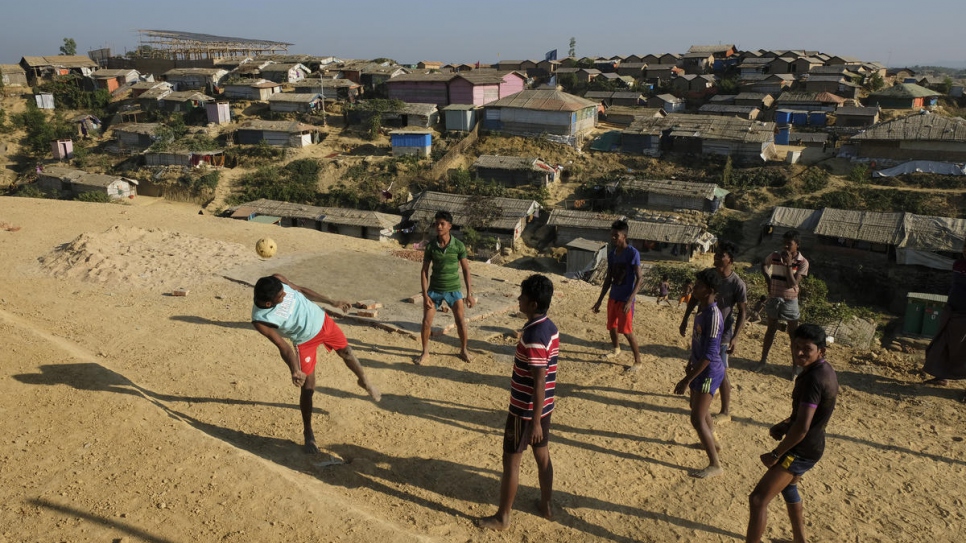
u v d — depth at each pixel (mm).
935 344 7652
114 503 4543
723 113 68312
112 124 73312
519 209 46188
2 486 4660
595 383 7629
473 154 57875
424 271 7766
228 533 4316
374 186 54281
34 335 7188
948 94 77625
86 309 9273
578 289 11531
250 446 5773
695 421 5633
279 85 75438
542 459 4855
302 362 5629
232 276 11078
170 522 4383
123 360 7570
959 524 5141
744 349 8789
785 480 4449
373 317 9320
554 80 84125
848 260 38812
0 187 61906
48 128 68500
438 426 6465
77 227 14453
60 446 5184
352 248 13680
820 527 5070
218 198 54438
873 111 61656
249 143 62500
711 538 4914
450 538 4668
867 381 7844
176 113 70438
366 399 6926
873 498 5477
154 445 5285
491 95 68250
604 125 66312
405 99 70062
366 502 5066
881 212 39438
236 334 8609
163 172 58156
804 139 57906
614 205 49031
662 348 8742
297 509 4602
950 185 45219
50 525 4293
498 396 7219
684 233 41094
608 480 5637
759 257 40875
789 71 80562
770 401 7270
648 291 20766
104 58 104250
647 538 4891
